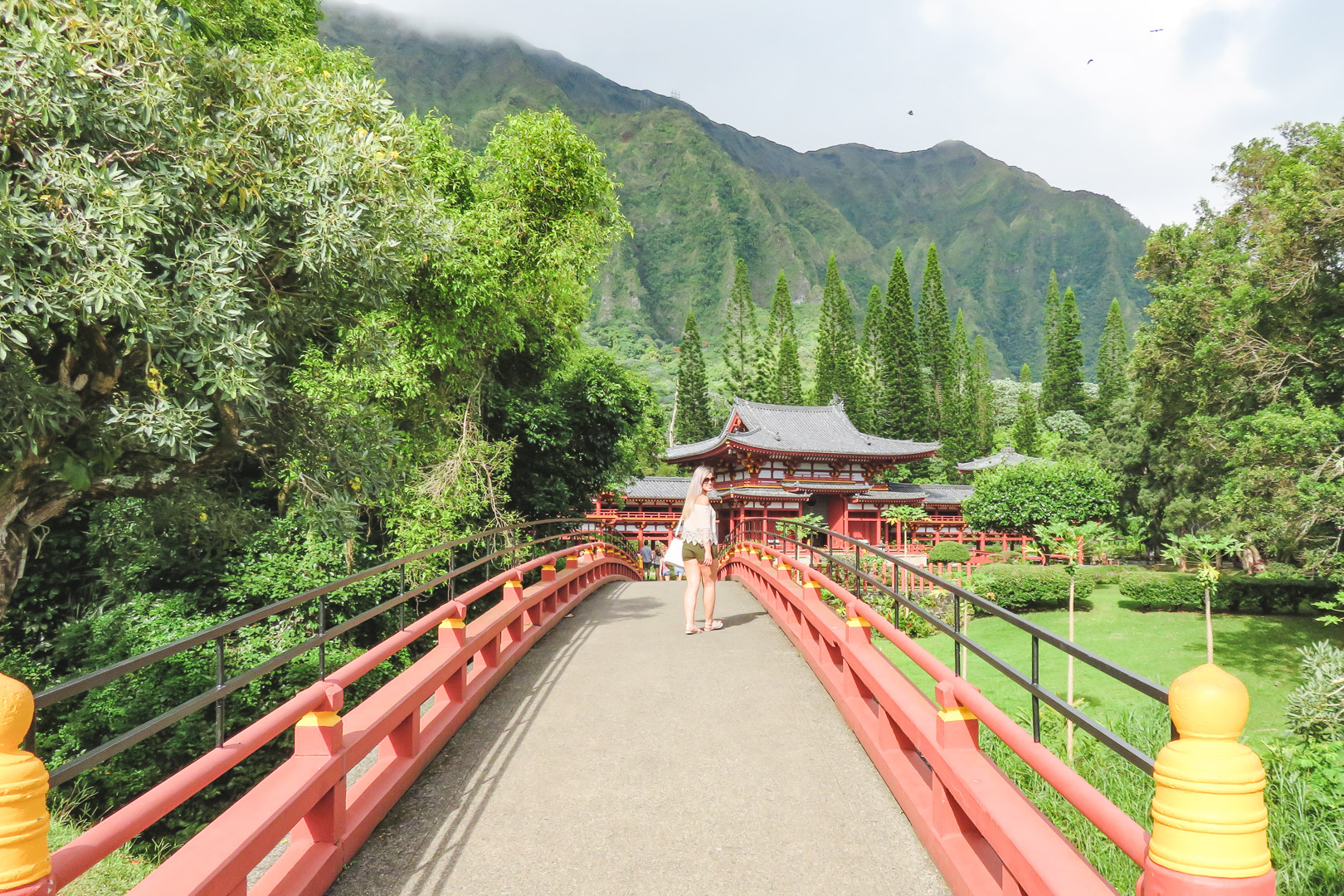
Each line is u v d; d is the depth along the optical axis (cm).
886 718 435
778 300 8256
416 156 814
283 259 677
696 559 846
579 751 479
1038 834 252
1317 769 644
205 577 1172
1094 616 2406
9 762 163
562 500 1767
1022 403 7625
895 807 394
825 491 4562
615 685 629
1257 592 2266
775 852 347
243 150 633
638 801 403
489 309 1229
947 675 338
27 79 492
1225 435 1658
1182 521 3772
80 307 516
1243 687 158
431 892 316
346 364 873
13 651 1087
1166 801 161
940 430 7206
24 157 529
